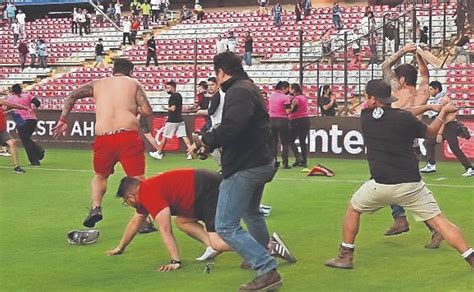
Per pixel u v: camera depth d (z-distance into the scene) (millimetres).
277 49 32062
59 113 23234
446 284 7191
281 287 7172
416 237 9328
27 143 18328
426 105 8031
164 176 7973
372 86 7520
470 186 13773
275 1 40750
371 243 9055
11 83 34781
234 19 36969
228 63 6730
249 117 6547
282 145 17078
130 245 9102
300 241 9242
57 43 37688
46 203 12477
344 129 19141
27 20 46094
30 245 9266
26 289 7297
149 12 38062
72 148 23094
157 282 7469
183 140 20469
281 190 13578
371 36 24016
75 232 9305
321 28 33625
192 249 8844
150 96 29609
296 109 17078
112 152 9555
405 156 7449
